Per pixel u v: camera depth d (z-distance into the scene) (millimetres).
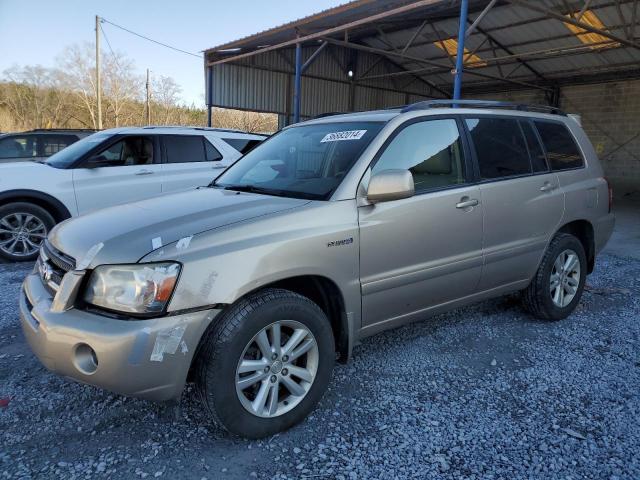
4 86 48625
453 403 3020
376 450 2555
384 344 3887
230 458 2482
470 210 3529
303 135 3799
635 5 11781
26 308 2684
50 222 6449
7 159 9750
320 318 2770
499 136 3945
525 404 3021
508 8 14258
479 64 18359
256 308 2510
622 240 8617
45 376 3291
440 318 4469
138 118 53656
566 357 3693
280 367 2662
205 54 17359
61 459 2449
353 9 12523
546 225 4137
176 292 2320
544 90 19000
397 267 3154
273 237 2619
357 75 20797
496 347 3859
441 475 2365
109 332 2250
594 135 17875
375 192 2904
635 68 16172
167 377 2338
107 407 2934
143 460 2455
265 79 18750
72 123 51719
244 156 4141
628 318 4559
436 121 3551
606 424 2811
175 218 2721
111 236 2564
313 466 2426
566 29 14828
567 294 4469
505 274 3902
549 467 2432
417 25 16250
